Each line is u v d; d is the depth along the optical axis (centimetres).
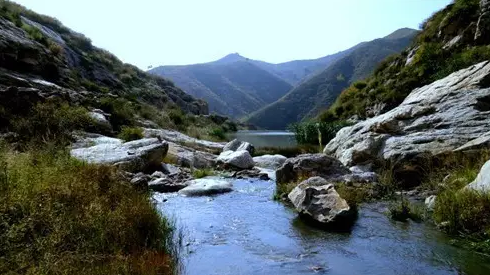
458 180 751
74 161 779
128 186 695
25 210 453
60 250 402
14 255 358
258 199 889
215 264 476
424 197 845
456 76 1239
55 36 4134
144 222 539
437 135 1018
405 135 1106
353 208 705
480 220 563
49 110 1383
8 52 2011
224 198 898
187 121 3278
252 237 593
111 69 4744
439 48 2475
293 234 608
